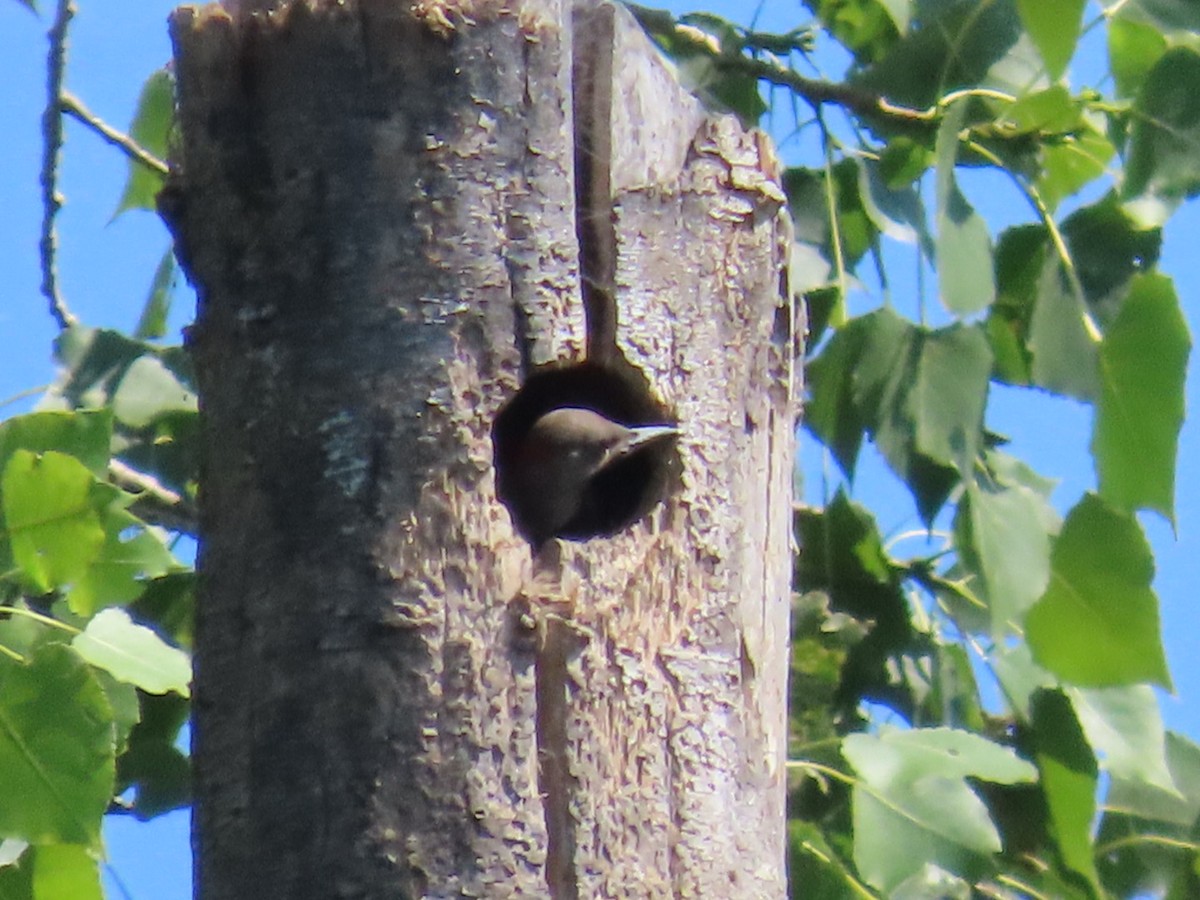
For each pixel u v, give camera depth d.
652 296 8.78
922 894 8.96
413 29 8.74
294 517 8.73
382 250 8.74
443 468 8.73
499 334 8.74
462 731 8.71
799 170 9.07
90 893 8.80
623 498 8.82
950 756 8.86
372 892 8.70
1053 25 8.91
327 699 8.71
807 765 8.86
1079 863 8.98
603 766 8.73
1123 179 8.97
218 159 8.76
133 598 8.82
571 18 8.78
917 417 8.96
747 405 8.80
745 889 8.74
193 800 8.74
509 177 8.74
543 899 8.70
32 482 8.79
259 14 8.75
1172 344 8.93
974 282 8.94
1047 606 8.95
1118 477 8.95
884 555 9.02
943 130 8.95
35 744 8.73
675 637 8.76
